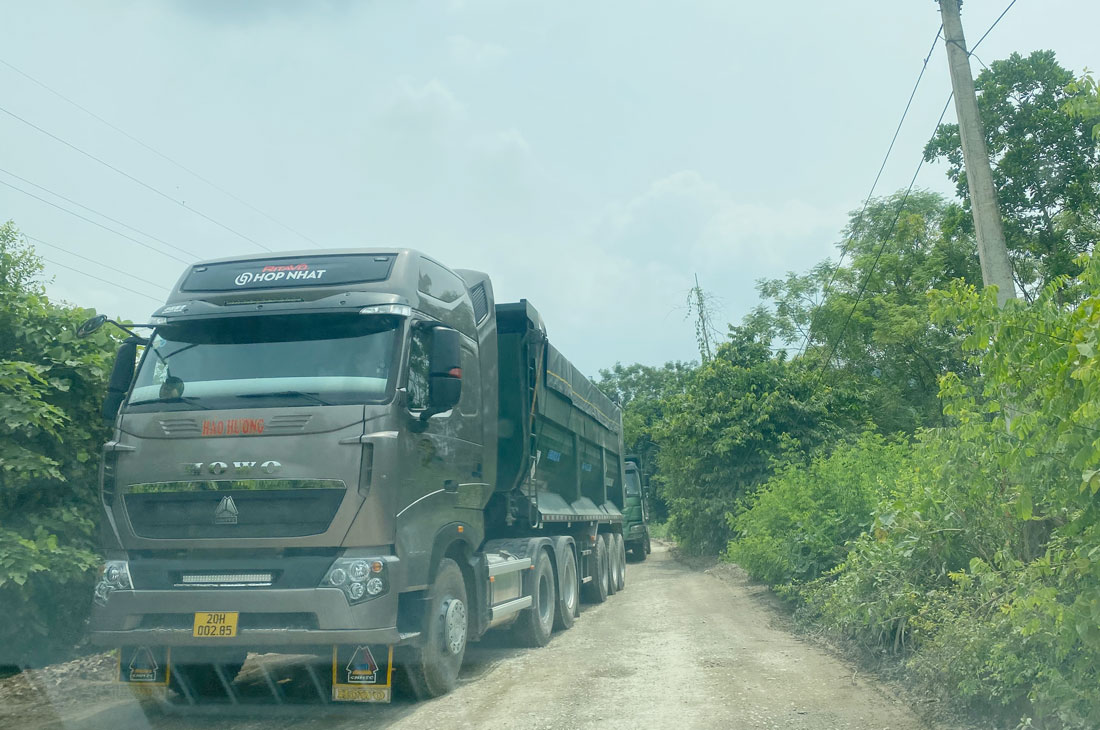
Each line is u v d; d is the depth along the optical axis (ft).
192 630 19.98
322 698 22.98
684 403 81.35
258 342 22.48
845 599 28.35
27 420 25.14
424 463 22.72
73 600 27.68
